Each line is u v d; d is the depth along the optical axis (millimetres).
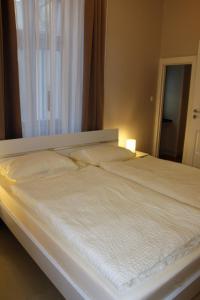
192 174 2785
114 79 3805
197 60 3836
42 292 1928
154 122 4586
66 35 3064
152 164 3117
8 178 2490
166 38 4246
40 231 1798
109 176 2629
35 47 2844
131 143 3902
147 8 3965
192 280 1458
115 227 1687
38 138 2953
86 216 1820
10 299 1858
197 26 3840
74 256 1490
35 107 2975
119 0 3588
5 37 2621
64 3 2975
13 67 2652
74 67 3223
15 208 2180
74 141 3283
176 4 4031
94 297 1329
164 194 2307
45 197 2096
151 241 1542
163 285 1294
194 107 3996
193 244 1586
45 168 2600
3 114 2668
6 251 2381
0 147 2684
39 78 2951
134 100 4160
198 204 2074
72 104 3324
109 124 3918
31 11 2764
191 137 4129
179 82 5422
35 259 1842
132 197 2168
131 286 1263
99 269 1360
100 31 3293
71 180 2490
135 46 3949
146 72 4219
